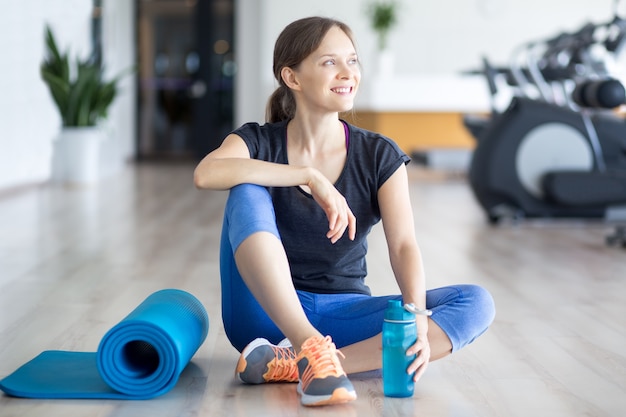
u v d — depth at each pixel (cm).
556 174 552
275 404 205
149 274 391
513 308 327
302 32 213
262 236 197
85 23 968
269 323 225
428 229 563
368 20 1112
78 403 204
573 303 337
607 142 571
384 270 411
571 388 225
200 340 232
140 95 1248
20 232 518
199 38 1233
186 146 1253
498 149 566
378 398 210
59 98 827
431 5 1127
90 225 558
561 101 692
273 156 221
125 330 206
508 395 217
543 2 1130
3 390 210
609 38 574
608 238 502
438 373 237
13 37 720
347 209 206
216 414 198
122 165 1120
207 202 706
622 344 274
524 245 495
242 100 1216
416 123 998
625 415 203
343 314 223
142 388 207
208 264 420
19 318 299
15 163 731
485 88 952
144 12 1235
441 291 223
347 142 220
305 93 214
